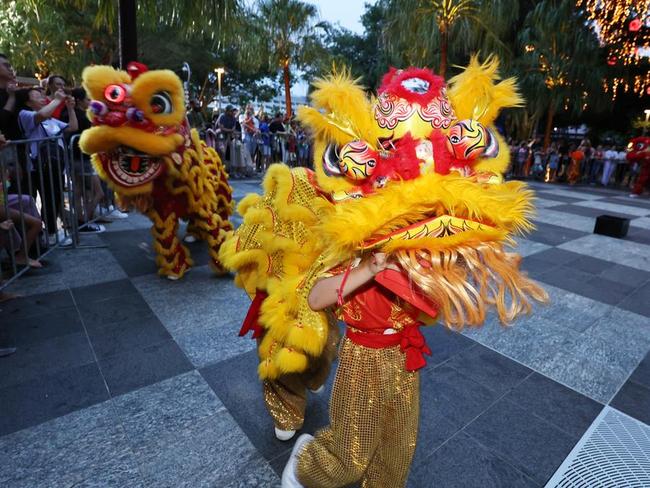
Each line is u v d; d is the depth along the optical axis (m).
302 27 17.83
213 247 3.88
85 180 5.54
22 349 2.70
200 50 21.72
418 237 1.15
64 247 4.76
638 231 7.29
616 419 2.32
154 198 3.70
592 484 1.88
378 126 1.32
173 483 1.78
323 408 2.28
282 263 1.75
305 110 1.37
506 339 3.16
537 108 15.82
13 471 1.80
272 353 1.76
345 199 1.29
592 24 15.14
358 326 1.34
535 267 4.95
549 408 2.39
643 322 3.60
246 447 1.99
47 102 4.57
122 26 4.60
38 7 6.59
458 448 2.05
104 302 3.43
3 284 3.39
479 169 1.29
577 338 3.24
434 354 2.91
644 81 17.09
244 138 11.38
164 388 2.39
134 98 3.02
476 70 1.45
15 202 3.79
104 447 1.95
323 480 1.42
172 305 3.43
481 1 10.35
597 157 14.96
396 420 1.38
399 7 11.15
